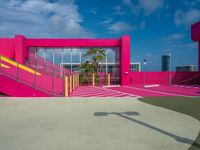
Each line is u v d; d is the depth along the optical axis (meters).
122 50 26.58
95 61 29.00
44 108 9.21
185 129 5.83
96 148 4.43
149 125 6.27
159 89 21.23
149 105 9.86
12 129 5.96
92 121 6.81
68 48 28.38
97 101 11.12
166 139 4.98
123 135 5.31
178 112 8.25
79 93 17.42
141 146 4.53
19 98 12.17
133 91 19.12
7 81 13.84
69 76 16.97
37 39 26.81
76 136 5.26
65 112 8.32
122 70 26.61
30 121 6.89
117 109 8.89
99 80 28.86
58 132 5.62
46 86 15.62
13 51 25.78
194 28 29.42
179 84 28.98
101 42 27.41
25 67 18.92
